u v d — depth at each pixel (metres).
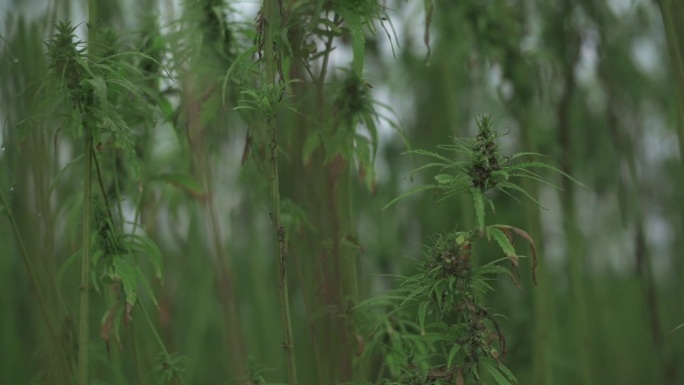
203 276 2.72
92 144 1.38
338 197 1.80
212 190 2.15
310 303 1.87
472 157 1.26
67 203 2.04
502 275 2.91
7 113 1.51
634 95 2.98
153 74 1.91
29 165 1.89
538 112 2.73
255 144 1.75
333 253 1.73
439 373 1.31
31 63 1.87
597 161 3.13
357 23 1.43
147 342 2.22
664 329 3.07
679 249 3.46
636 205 2.70
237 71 1.72
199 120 1.80
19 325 2.42
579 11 2.62
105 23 2.28
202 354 3.12
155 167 2.27
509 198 2.98
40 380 1.92
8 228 2.41
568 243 2.70
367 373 1.84
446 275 1.29
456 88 3.13
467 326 1.29
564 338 3.22
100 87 1.26
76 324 1.97
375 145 1.71
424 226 3.18
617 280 3.68
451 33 2.82
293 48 1.60
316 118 1.69
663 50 3.14
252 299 3.14
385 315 1.52
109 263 1.53
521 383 2.75
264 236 3.45
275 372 2.99
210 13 1.85
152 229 2.19
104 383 2.09
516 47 2.47
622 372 3.32
